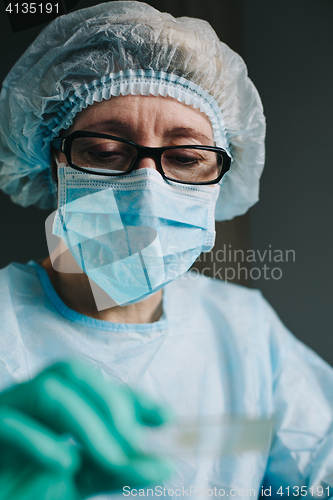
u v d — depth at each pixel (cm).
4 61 129
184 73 73
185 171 76
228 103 82
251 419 49
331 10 146
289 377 99
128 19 74
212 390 88
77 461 41
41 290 85
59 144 78
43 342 77
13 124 80
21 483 37
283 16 145
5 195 137
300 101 146
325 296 145
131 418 43
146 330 84
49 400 40
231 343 97
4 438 37
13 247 138
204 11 138
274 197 145
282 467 85
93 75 73
